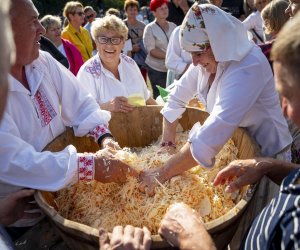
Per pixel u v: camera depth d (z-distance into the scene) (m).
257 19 4.58
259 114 1.89
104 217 1.67
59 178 1.63
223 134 1.68
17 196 1.55
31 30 1.68
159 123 2.32
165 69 5.20
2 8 0.70
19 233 1.81
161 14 5.08
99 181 1.73
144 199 1.70
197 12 1.72
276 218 0.98
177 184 1.74
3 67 0.71
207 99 1.96
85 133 2.04
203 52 1.76
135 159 1.88
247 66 1.72
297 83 0.91
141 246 1.21
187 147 1.73
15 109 1.76
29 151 1.64
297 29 0.90
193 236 1.19
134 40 6.11
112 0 16.78
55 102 1.95
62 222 1.33
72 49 3.94
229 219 1.30
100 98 2.78
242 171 1.53
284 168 1.52
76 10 5.07
